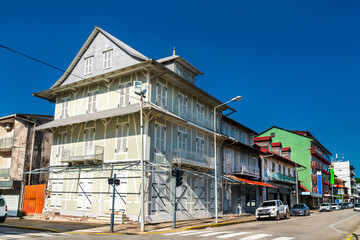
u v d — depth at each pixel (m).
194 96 26.64
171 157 22.50
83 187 22.77
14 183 26.55
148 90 21.30
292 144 58.19
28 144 27.98
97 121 23.30
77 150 23.36
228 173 29.80
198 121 26.47
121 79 22.98
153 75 21.92
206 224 19.34
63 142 24.91
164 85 23.00
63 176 24.23
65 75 26.42
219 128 29.97
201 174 25.64
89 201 22.12
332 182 75.94
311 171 57.22
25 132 28.11
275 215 25.25
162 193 21.23
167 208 21.47
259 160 37.62
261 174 37.25
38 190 25.89
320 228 18.92
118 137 21.83
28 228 16.58
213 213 26.73
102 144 22.50
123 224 18.61
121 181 20.92
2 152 30.53
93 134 23.25
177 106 23.98
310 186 56.00
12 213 26.84
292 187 47.69
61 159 23.70
